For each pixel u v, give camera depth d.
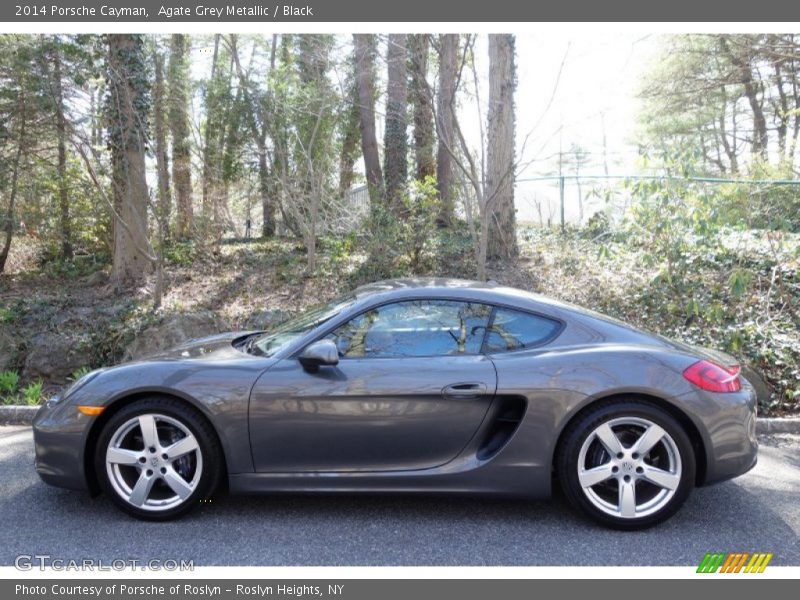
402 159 14.69
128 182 9.27
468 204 8.80
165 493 3.65
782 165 12.48
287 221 13.20
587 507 3.45
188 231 13.05
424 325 3.67
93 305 9.74
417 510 3.76
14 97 11.15
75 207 13.66
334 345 3.46
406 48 8.03
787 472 4.45
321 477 3.52
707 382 3.47
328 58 10.60
